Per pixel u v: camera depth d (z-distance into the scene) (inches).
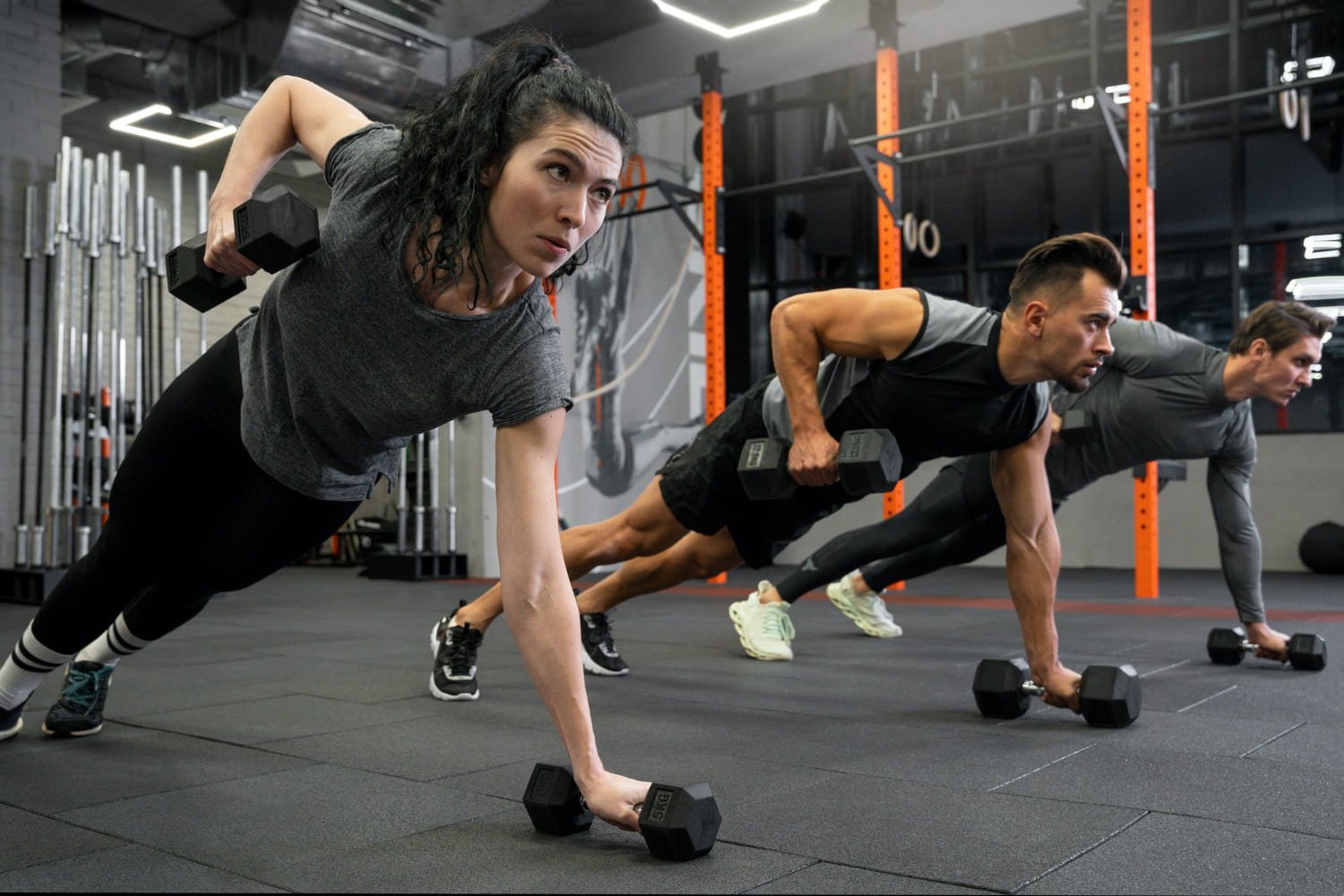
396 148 44.1
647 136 324.8
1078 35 300.2
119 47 231.1
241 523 53.8
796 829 49.4
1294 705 82.1
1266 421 285.6
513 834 49.2
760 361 353.7
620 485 308.2
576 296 296.0
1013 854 45.4
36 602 189.3
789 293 348.5
